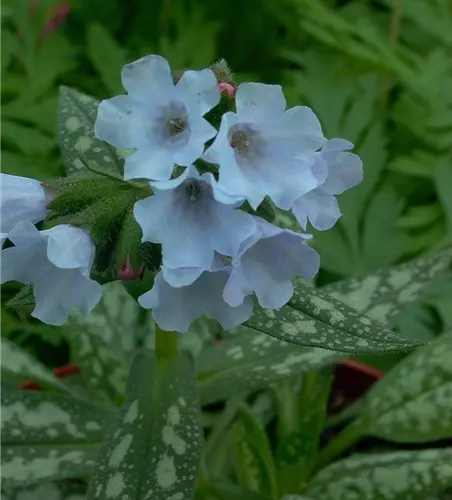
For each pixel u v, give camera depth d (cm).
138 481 20
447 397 23
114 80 31
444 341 24
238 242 17
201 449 20
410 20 38
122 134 17
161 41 32
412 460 23
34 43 32
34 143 29
